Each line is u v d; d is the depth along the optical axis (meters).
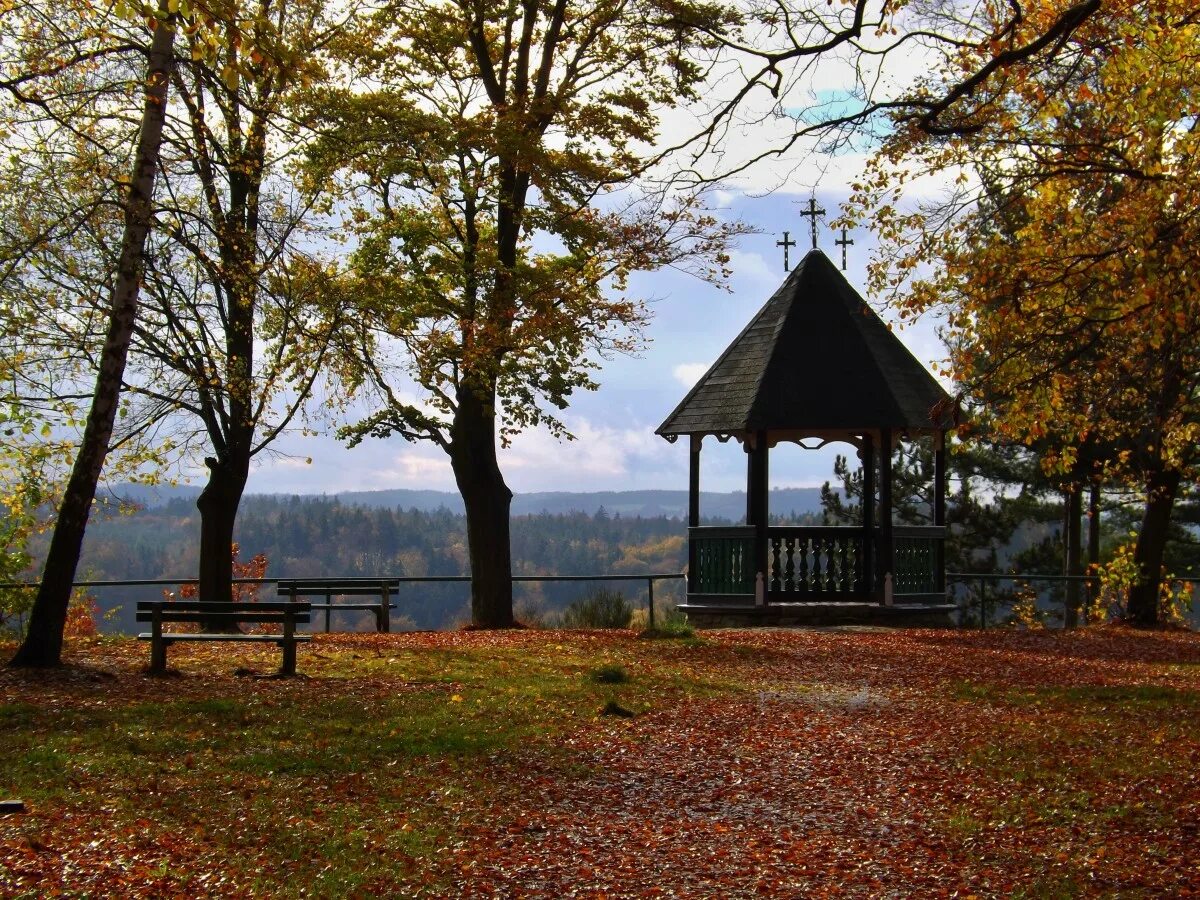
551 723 11.32
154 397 17.14
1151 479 21.92
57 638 13.07
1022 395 10.98
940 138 11.46
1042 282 10.85
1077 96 10.89
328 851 7.49
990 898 6.98
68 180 15.34
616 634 19.09
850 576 22.03
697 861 7.69
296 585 19.78
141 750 9.49
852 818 8.66
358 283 18.59
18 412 16.08
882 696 13.32
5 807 7.61
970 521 33.16
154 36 13.19
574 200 19.52
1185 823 8.23
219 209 16.72
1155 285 9.95
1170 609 23.59
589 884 7.21
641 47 19.58
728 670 15.05
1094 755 10.17
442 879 7.18
